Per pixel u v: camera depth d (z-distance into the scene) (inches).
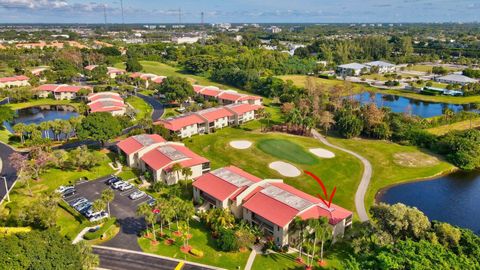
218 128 5659.5
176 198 3065.9
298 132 5546.3
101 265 2503.7
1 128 5546.3
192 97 7519.7
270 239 2832.2
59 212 3203.7
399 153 4763.8
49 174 3912.4
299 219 2630.4
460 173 4357.8
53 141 4977.9
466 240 2482.8
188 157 3900.1
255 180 3339.1
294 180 3927.2
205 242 2817.4
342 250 2775.6
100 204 2876.5
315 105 6102.4
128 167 4136.3
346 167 4281.5
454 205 3604.8
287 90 7603.4
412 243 2228.1
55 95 7514.8
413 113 6963.6
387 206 2721.5
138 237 2849.4
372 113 5487.2
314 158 4475.9
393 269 2025.1
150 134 4709.6
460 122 6097.4
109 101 6432.1
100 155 4239.7
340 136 5462.6
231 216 2930.6
